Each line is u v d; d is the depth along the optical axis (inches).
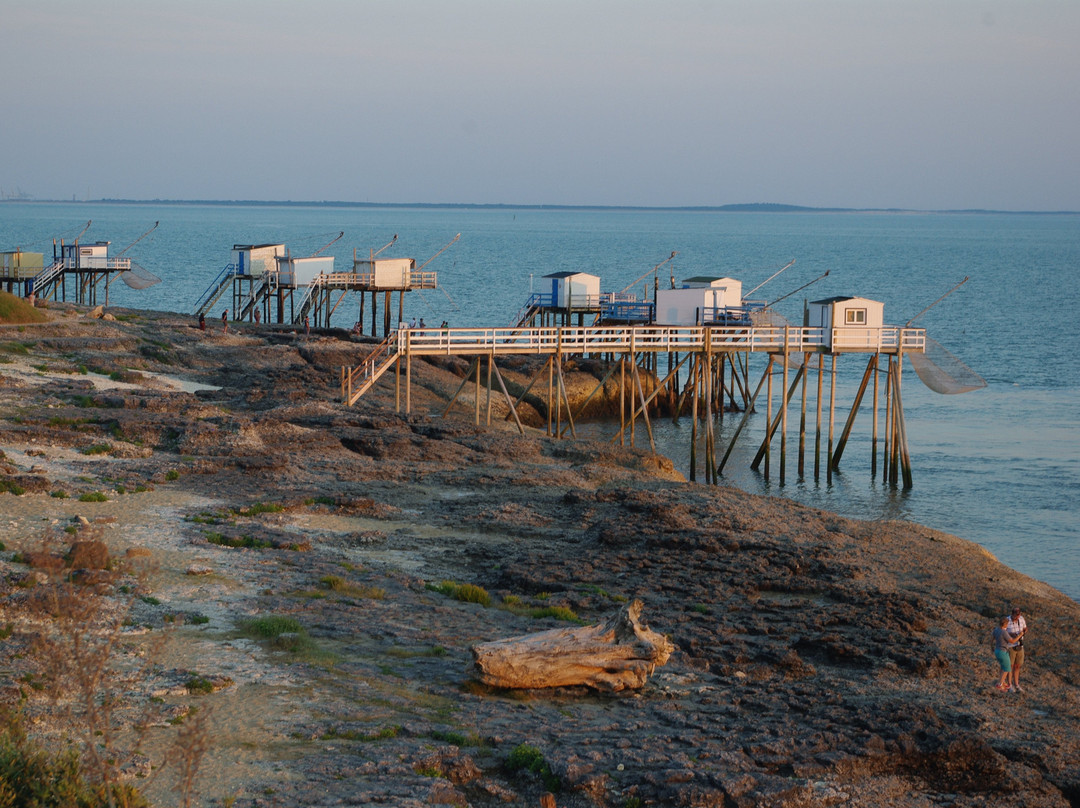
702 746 767.1
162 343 2682.1
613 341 2443.4
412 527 1411.2
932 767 775.1
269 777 652.7
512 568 1222.3
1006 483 2194.9
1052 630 1202.0
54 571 694.5
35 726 674.8
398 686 840.9
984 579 1366.9
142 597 972.6
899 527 1589.6
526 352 2196.1
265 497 1461.6
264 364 2620.6
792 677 968.3
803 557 1323.8
